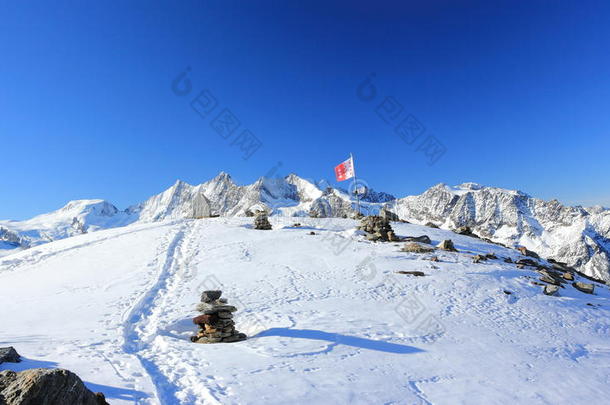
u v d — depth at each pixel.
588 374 12.59
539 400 10.24
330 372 10.73
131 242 34.00
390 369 11.40
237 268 26.33
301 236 36.22
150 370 10.16
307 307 18.55
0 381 6.18
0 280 24.44
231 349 12.53
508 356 13.55
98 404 7.04
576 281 28.38
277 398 8.77
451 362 12.46
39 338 12.89
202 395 8.71
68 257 29.91
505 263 30.12
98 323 15.64
